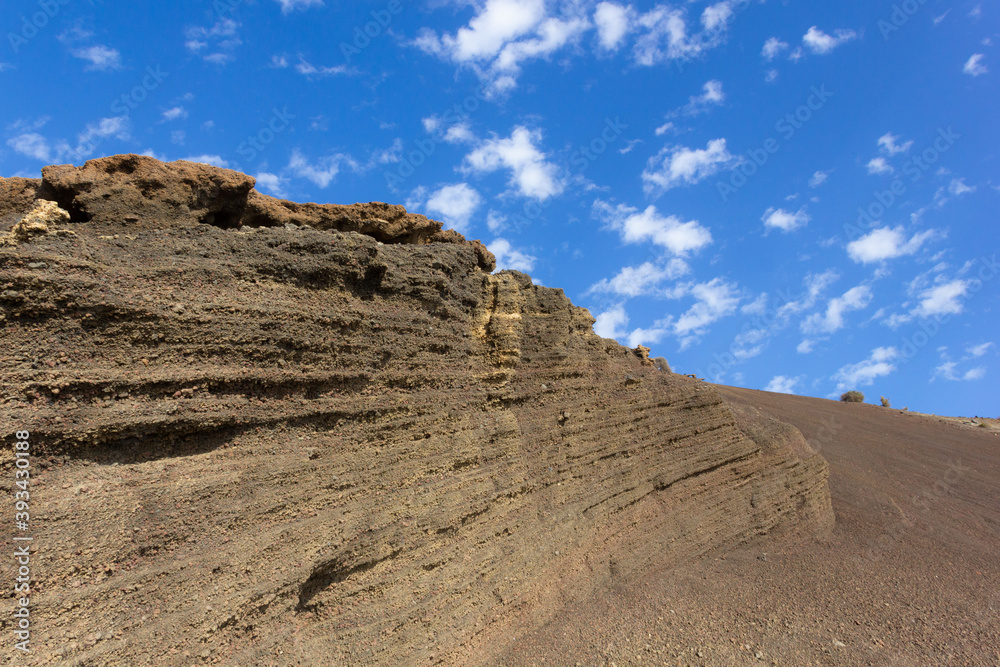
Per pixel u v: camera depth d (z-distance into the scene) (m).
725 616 11.02
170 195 8.24
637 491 13.45
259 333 7.62
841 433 32.94
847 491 22.28
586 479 12.47
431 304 10.60
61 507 5.71
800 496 17.75
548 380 12.94
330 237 8.93
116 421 6.26
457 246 11.87
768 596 12.10
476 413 10.87
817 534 16.81
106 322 6.47
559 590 10.52
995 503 23.19
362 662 7.60
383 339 9.29
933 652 10.90
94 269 6.54
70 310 6.23
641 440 14.50
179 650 6.11
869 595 12.93
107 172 8.18
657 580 12.02
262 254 8.22
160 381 6.66
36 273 6.00
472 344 11.63
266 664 6.80
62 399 6.05
